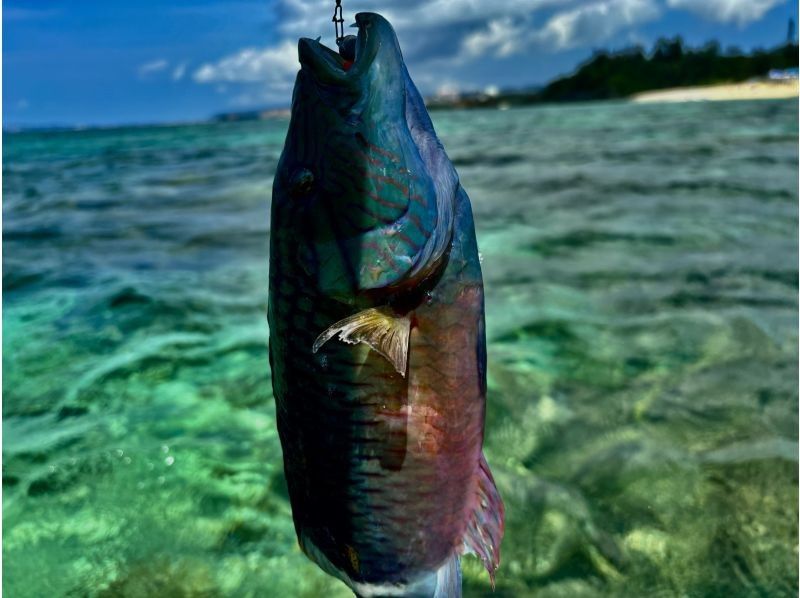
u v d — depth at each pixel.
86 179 4.41
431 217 0.34
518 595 0.71
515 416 1.03
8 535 0.82
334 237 0.33
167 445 1.00
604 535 0.78
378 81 0.33
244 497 0.89
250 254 2.10
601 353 1.24
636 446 0.93
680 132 5.88
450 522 0.40
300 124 0.34
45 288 1.77
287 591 0.73
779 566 0.71
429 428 0.38
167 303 1.59
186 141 9.86
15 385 1.21
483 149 5.13
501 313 1.46
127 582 0.75
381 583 0.39
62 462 0.96
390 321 0.34
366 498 0.37
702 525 0.78
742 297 1.50
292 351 0.36
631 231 2.12
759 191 2.71
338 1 0.36
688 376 1.14
